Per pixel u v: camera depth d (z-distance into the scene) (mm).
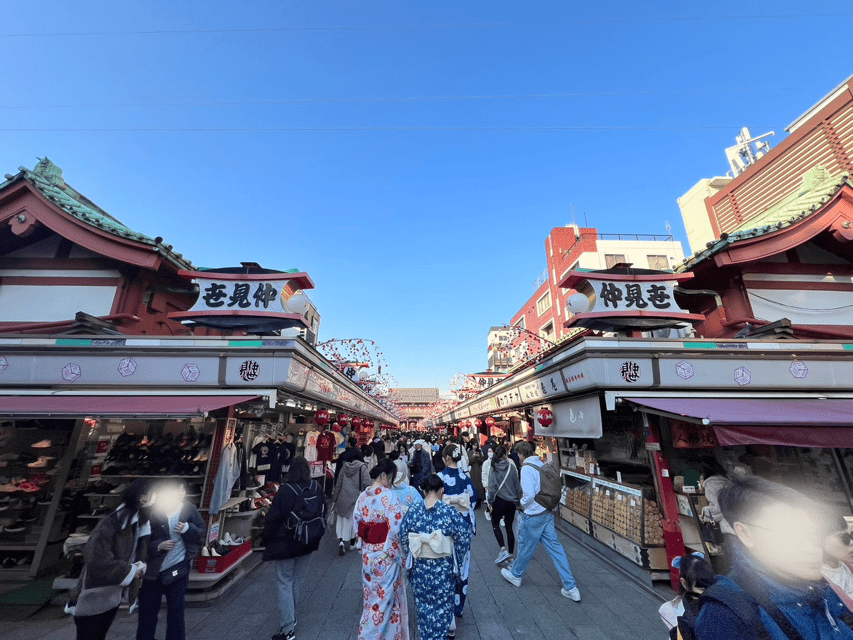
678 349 5969
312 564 6207
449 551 3320
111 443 6859
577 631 4039
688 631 1605
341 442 11742
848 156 13070
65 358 5711
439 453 11344
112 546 2936
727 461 6145
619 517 6031
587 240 21578
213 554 5043
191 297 8797
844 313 7590
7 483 6391
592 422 6406
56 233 7188
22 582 5699
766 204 16219
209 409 4641
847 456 6133
